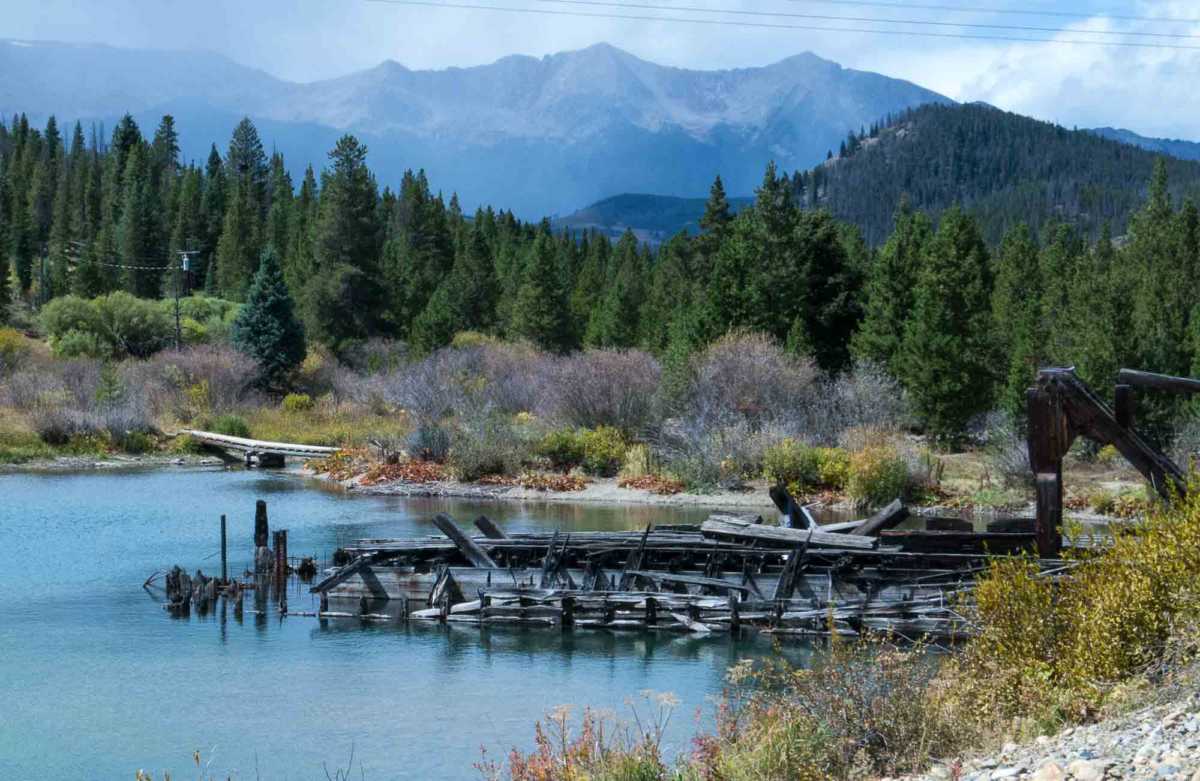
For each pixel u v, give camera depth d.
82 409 46.44
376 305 79.12
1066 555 10.56
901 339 46.97
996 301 62.44
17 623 17.98
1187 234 64.62
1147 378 14.27
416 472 36.59
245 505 31.64
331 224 78.69
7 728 12.83
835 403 39.06
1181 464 31.34
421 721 12.88
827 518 29.44
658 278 78.25
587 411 40.03
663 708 12.95
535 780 8.16
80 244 114.94
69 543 25.28
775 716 8.52
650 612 17.61
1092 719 8.06
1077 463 36.03
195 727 12.79
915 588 16.62
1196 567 8.65
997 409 43.34
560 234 120.25
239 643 16.86
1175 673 8.20
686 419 36.97
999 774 6.35
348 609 18.89
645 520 28.62
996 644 9.49
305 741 12.23
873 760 7.78
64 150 180.00
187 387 53.62
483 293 81.94
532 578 18.50
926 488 32.22
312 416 53.16
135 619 18.39
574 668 15.33
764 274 48.59
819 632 16.59
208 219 119.38
